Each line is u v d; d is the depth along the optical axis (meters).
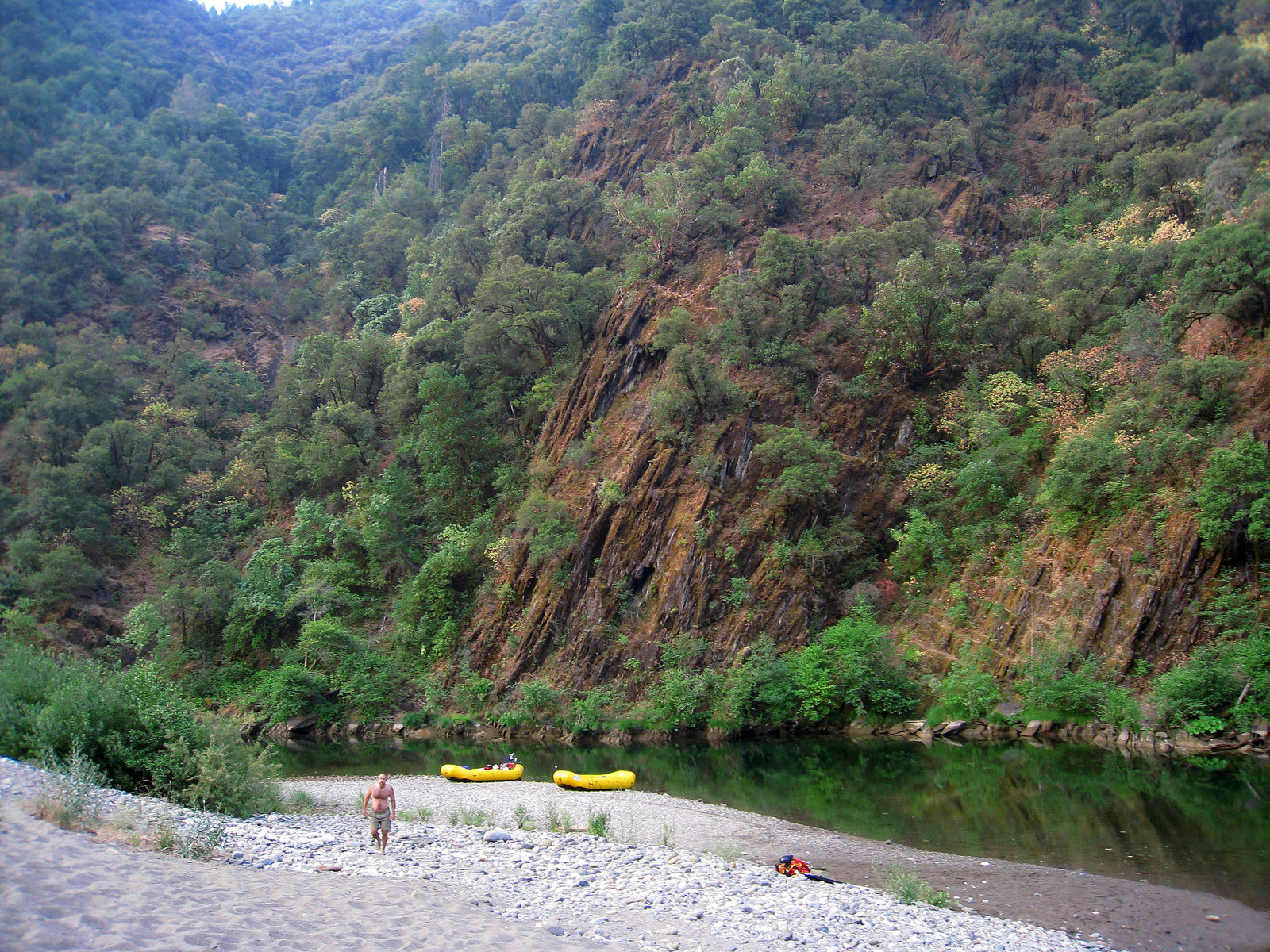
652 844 24.17
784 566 52.12
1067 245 63.69
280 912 12.30
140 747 23.39
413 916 13.22
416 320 82.69
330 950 10.94
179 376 106.75
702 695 48.00
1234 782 29.39
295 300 128.50
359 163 152.12
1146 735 36.41
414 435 72.19
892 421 58.47
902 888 19.09
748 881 19.25
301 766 42.62
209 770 22.50
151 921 10.96
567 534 56.41
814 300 64.00
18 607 71.31
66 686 24.33
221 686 61.75
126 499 83.62
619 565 54.88
